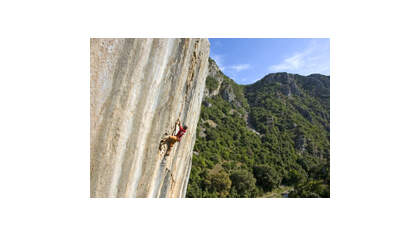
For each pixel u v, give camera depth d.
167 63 4.04
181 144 5.90
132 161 3.73
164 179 5.50
